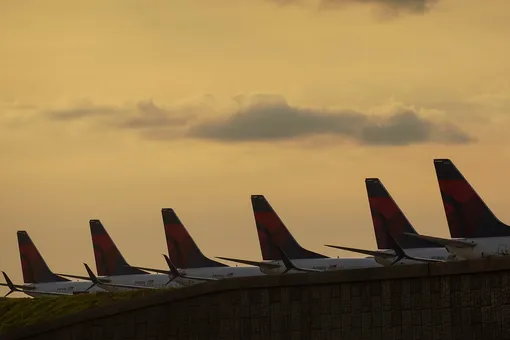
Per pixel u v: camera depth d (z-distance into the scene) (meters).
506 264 180.38
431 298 192.00
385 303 199.50
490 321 182.75
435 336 190.75
